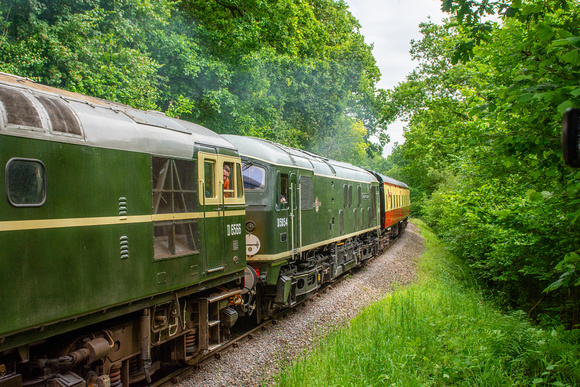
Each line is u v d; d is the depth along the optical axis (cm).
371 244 1691
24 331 340
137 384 555
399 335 682
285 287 856
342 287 1212
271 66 1530
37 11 843
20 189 341
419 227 3591
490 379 523
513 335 646
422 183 4288
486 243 1124
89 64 918
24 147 346
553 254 827
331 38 2375
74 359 397
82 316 395
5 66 759
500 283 1201
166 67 1269
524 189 802
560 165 484
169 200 515
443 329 709
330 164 1253
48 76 847
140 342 482
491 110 498
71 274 379
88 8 971
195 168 567
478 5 514
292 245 908
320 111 2075
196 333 606
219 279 629
